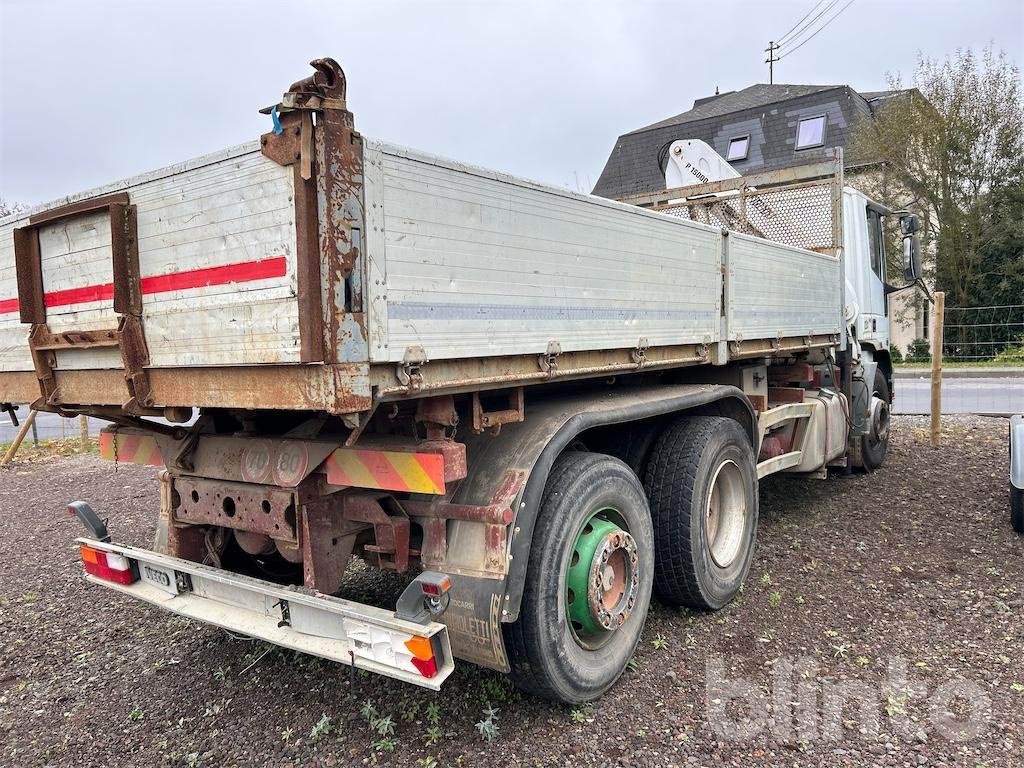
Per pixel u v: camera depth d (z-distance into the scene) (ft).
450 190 7.47
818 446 18.20
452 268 7.50
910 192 66.90
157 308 8.14
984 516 17.60
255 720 9.66
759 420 15.15
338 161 6.34
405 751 8.79
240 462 9.27
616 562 10.04
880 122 67.05
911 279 22.52
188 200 7.61
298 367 6.72
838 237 19.52
